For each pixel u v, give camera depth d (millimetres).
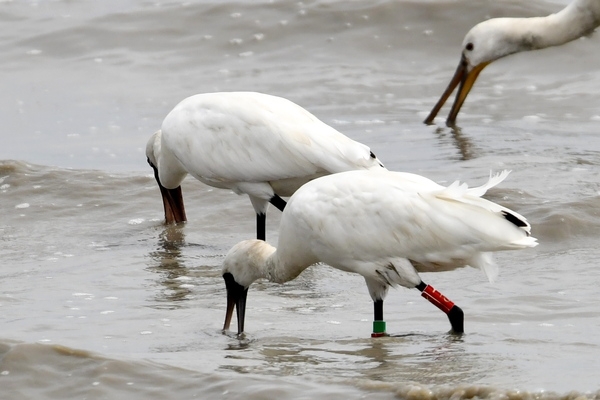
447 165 17859
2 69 26297
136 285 12664
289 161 13648
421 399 7863
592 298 11188
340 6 26422
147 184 17422
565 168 17141
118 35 27125
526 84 24000
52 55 26797
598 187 15641
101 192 17141
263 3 27016
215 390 8312
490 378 8383
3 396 8516
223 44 26156
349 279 12773
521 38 21500
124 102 23875
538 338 9805
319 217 10688
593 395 7750
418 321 10906
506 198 14992
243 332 10633
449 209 10172
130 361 8859
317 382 8289
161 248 14539
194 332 10648
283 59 25406
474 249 10133
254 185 14055
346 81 24094
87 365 8820
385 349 9625
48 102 24156
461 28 25656
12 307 11758
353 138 20406
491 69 24906
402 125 21312
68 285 12703
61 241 15047
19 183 17484
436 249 10266
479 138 19922
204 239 15047
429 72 24578
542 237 13641
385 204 10406
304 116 14000
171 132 14555
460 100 21641
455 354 9305
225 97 14344
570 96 23031
